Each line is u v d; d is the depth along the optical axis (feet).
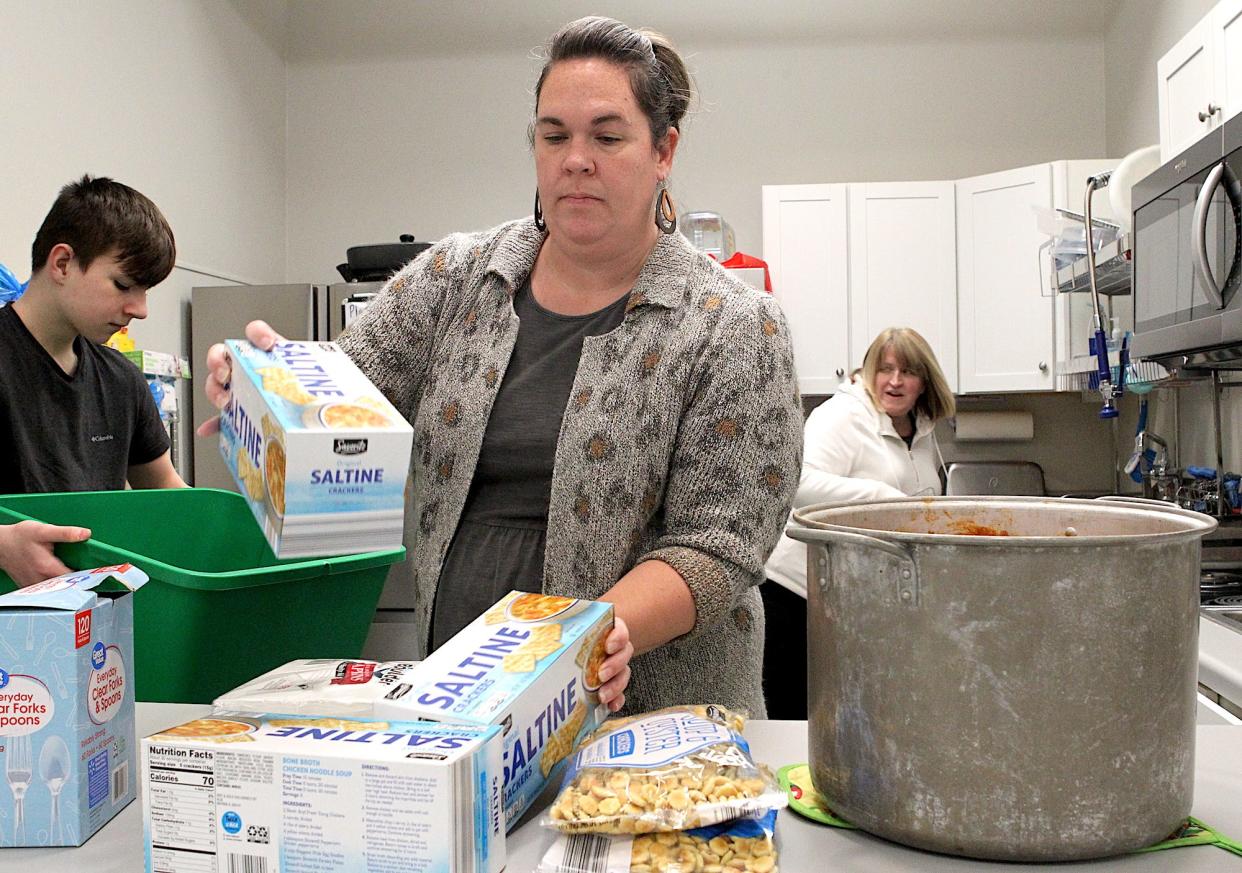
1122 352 8.16
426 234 13.07
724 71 12.84
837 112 12.73
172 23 9.96
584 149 3.14
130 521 4.01
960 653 1.99
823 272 11.67
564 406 3.44
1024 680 1.96
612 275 3.49
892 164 12.69
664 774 2.16
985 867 2.10
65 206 5.16
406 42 13.05
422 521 3.70
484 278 3.67
